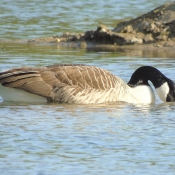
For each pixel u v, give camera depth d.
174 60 22.06
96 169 10.27
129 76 18.52
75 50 24.53
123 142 11.84
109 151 11.26
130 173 10.14
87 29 29.33
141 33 26.89
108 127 12.97
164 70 19.73
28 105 14.95
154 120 13.80
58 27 29.83
